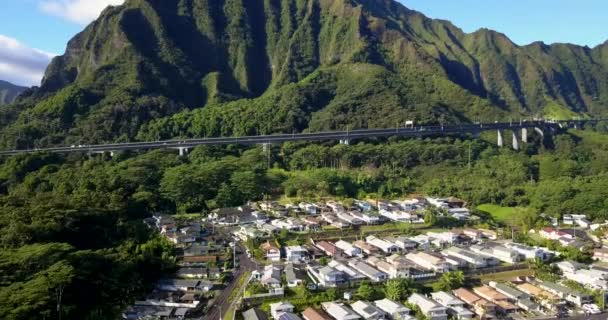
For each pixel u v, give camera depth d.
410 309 115.00
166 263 138.00
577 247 153.50
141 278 128.38
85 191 188.38
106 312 115.50
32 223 137.00
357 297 121.00
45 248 117.00
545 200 197.12
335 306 113.62
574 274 132.75
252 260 145.38
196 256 145.62
